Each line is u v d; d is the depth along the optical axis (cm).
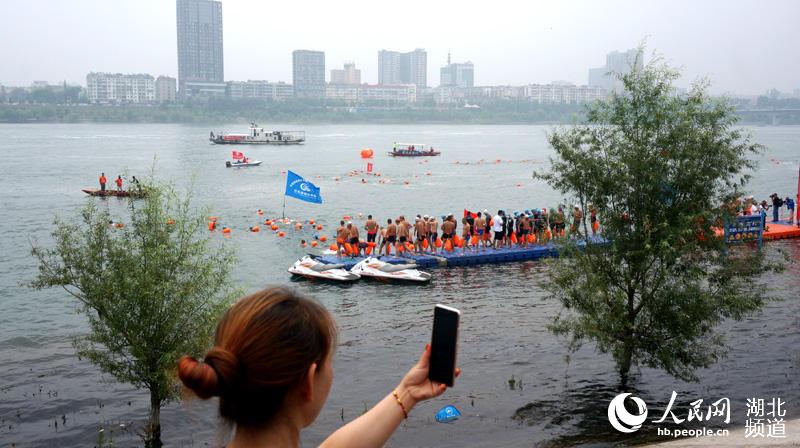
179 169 9775
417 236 3981
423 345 2489
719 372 2212
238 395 216
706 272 2014
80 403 2041
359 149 15312
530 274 3628
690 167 1989
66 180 8244
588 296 2072
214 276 1877
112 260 1789
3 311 2953
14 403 2038
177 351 1738
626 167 2028
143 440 1808
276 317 218
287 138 16562
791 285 3284
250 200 6594
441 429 1839
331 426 1862
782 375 2169
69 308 3003
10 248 4269
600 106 2142
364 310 2955
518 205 6581
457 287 3353
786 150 15000
